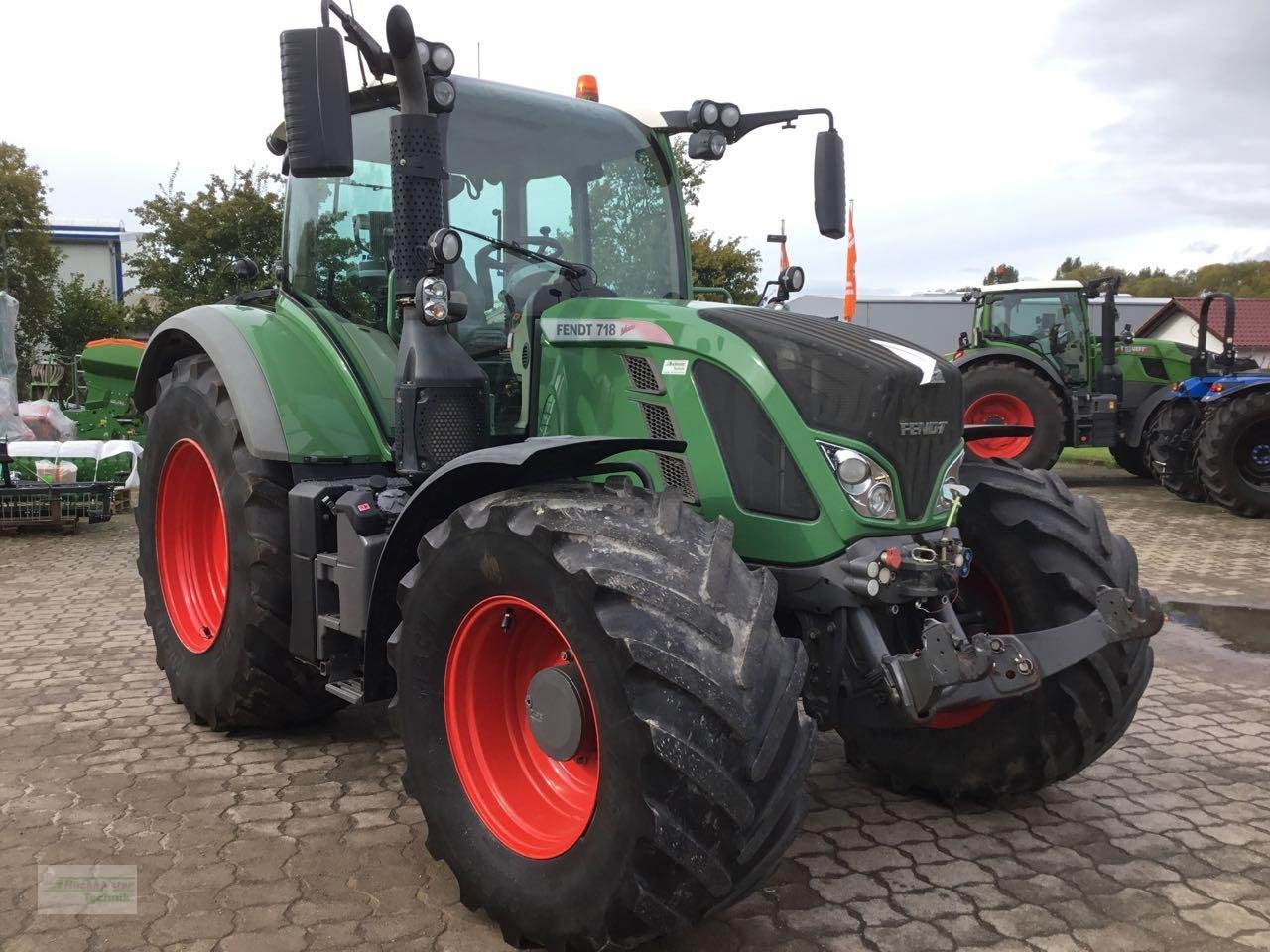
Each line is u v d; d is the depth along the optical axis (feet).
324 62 8.67
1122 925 8.32
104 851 9.38
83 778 11.12
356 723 13.12
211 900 8.50
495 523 7.78
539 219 11.53
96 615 18.70
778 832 7.20
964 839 10.00
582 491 8.04
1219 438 32.19
